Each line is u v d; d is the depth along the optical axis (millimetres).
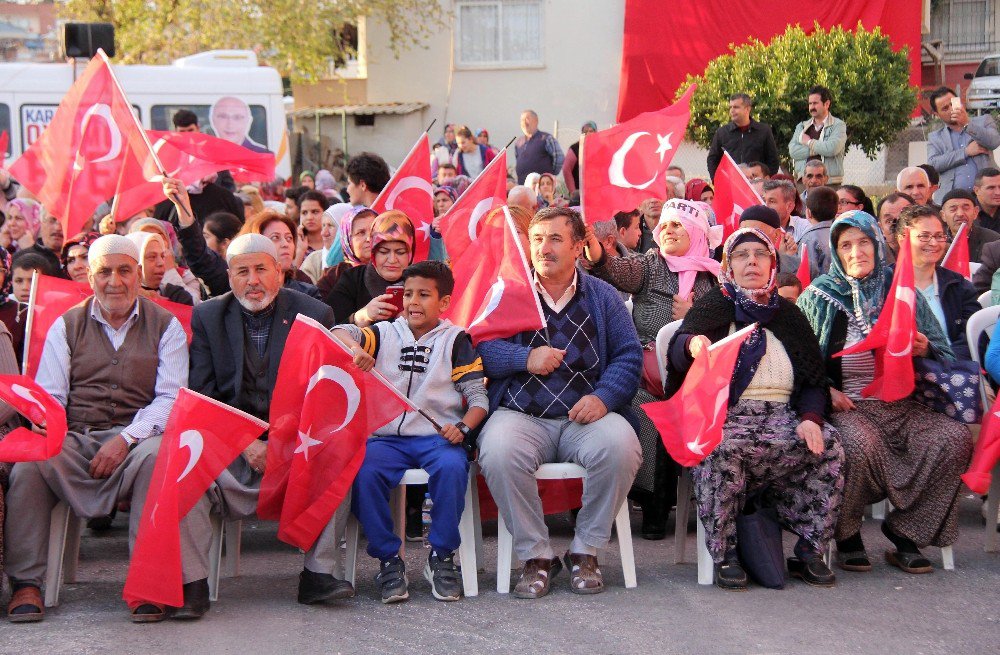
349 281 7008
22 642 4934
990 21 24969
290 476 5441
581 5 22281
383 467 5508
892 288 6004
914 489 5906
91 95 7777
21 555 5270
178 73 15742
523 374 5855
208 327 5953
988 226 9328
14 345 6906
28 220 11039
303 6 21094
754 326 5602
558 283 5992
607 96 22422
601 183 7473
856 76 16938
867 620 5164
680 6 21484
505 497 5547
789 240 8656
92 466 5445
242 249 5895
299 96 23484
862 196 9000
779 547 5723
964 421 6062
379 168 8875
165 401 5793
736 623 5125
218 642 4941
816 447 5613
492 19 22609
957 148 11680
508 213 5949
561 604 5418
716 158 12648
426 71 22906
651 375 6457
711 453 5645
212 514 5539
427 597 5570
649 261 6980
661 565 6090
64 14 21578
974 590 5602
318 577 5434
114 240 5793
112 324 5855
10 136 15156
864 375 6273
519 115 22719
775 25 21234
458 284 6309
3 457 5125
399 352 5777
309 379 5445
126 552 6480
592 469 5574
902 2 21125
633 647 4840
